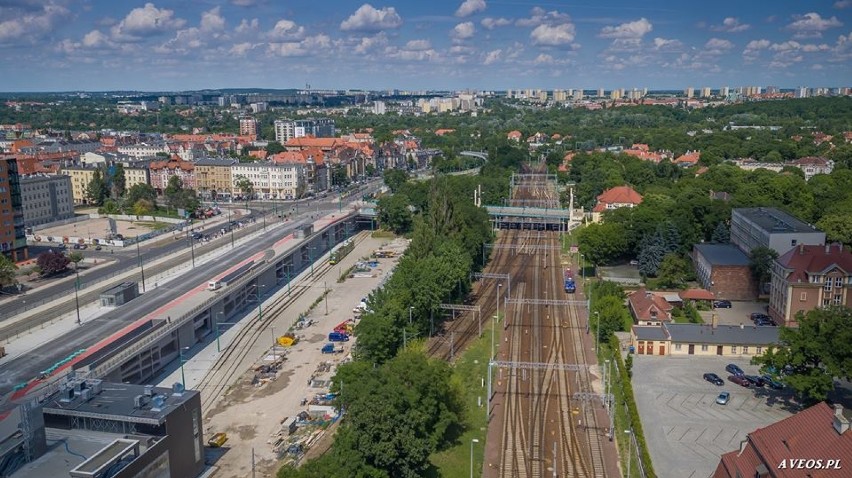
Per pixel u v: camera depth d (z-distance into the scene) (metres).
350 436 108.12
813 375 136.75
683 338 172.75
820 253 185.88
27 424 101.12
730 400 147.12
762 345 171.00
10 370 153.38
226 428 138.88
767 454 95.88
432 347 180.75
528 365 142.50
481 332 191.38
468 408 145.12
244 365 172.75
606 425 137.38
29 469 99.12
